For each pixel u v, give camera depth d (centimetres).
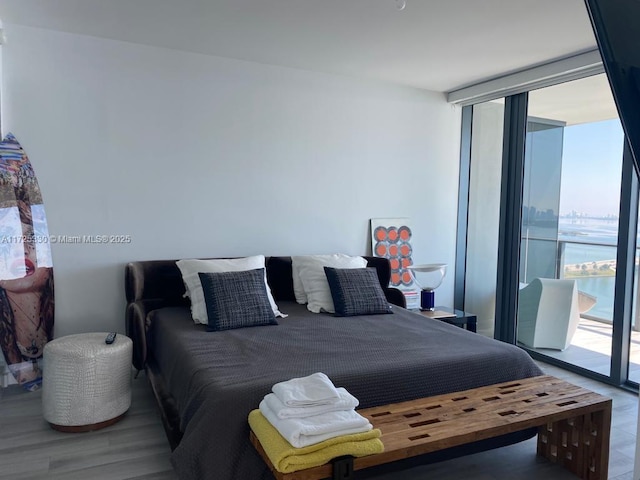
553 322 403
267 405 181
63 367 260
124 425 274
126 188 354
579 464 233
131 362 291
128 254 357
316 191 420
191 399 208
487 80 426
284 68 398
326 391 181
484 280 480
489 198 470
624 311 347
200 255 380
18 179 320
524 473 237
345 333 287
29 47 321
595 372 368
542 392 228
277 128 400
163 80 358
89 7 284
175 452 193
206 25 309
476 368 239
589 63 341
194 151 372
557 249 397
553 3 265
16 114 321
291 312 348
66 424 262
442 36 320
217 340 267
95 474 224
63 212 337
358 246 443
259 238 400
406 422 194
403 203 461
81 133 338
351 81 426
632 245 344
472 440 187
